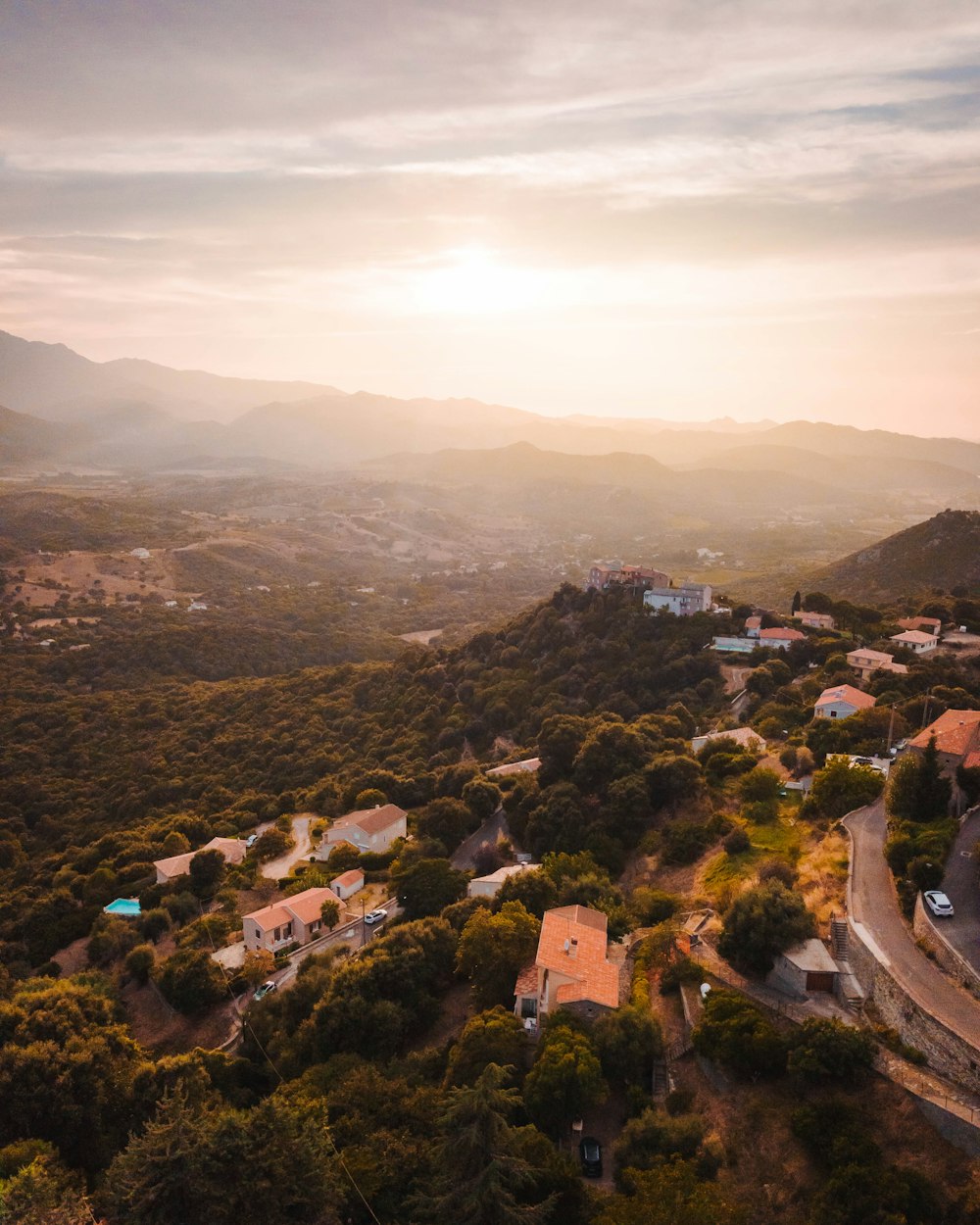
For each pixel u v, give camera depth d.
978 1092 33.97
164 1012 69.19
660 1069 43.88
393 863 87.12
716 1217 31.89
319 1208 35.62
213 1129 36.19
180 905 87.25
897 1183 31.61
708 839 71.12
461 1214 33.09
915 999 38.72
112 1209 36.09
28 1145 43.94
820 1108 35.91
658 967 51.47
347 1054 51.28
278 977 70.00
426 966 58.22
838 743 81.06
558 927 54.59
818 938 47.47
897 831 55.44
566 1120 41.19
